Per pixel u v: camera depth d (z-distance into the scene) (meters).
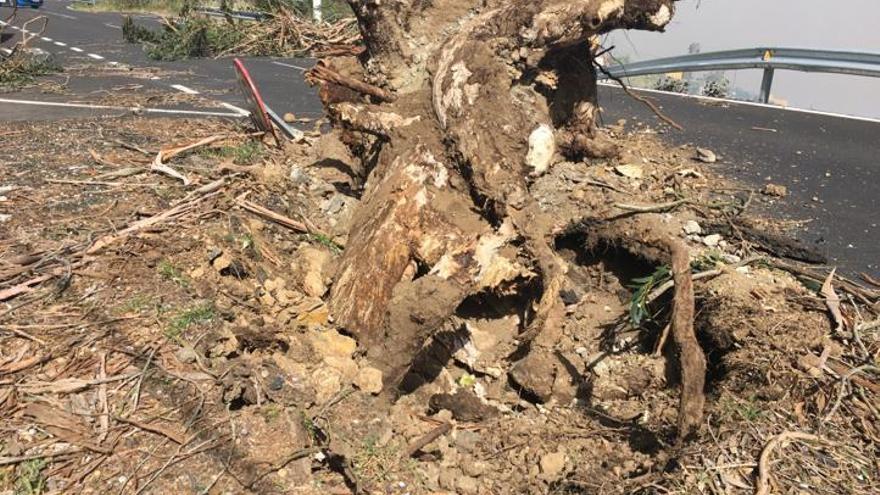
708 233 4.69
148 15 25.45
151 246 3.95
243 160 5.51
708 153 6.44
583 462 3.15
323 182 5.21
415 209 3.79
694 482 2.71
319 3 16.33
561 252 4.66
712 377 3.56
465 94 3.90
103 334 3.16
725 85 11.13
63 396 2.79
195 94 9.08
